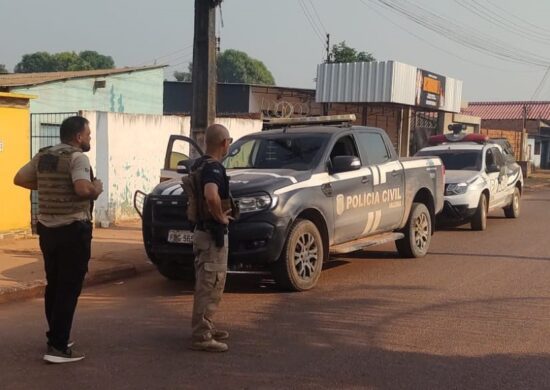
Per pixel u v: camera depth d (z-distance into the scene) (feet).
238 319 21.95
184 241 25.00
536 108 172.04
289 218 24.82
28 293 25.35
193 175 18.47
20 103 36.14
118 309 23.58
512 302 24.53
